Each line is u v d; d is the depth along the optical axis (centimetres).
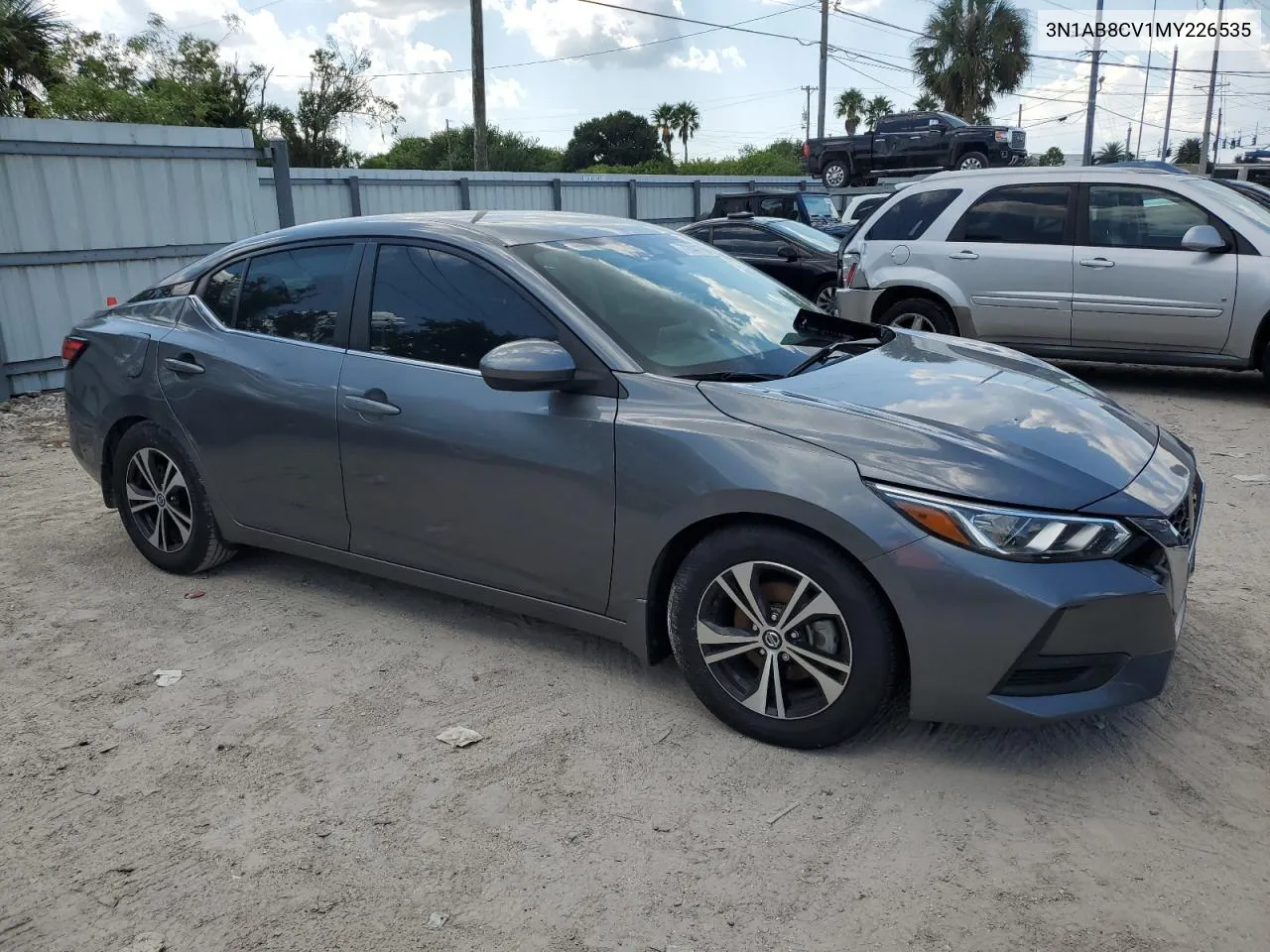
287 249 433
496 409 358
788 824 287
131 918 256
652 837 283
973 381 355
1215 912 250
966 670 288
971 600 282
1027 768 312
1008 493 285
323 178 1828
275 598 455
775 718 321
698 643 330
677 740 331
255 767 321
